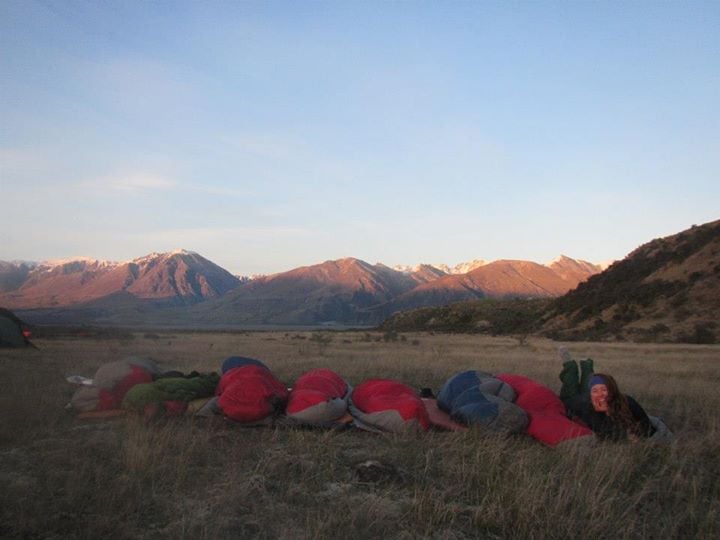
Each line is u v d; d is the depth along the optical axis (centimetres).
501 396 834
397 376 1384
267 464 623
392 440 743
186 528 478
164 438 696
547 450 713
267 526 492
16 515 491
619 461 632
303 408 807
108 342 2961
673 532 496
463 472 609
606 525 498
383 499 534
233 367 1004
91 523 477
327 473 611
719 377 1515
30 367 1446
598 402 774
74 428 802
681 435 790
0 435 722
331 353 2295
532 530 483
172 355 2080
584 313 5531
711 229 5494
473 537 489
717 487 597
